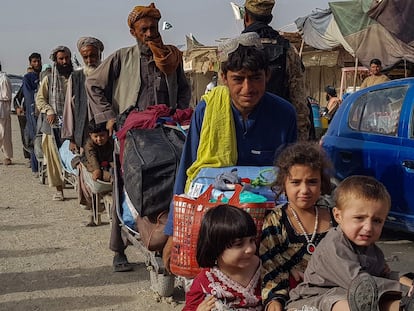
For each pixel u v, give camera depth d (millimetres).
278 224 3502
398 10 13789
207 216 3332
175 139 5094
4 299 5625
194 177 4184
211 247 3291
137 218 5168
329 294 3131
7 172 13562
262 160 4227
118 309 5336
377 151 6918
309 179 3436
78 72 7629
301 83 5535
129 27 6199
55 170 9766
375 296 2893
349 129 7426
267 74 4137
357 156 7125
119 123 5891
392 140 6816
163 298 5465
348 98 7730
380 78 12914
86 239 7641
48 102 9750
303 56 20391
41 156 11445
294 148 3527
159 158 4824
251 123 4184
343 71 18391
